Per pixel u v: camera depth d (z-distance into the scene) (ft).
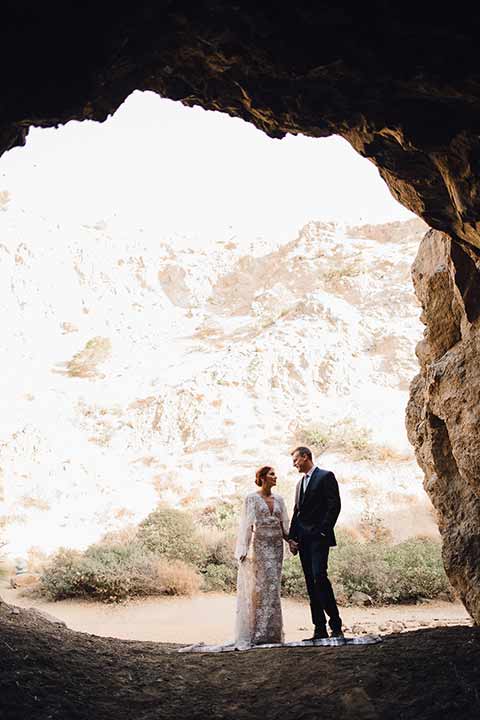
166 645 24.18
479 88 16.75
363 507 83.20
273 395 118.11
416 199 22.44
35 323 157.79
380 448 99.19
